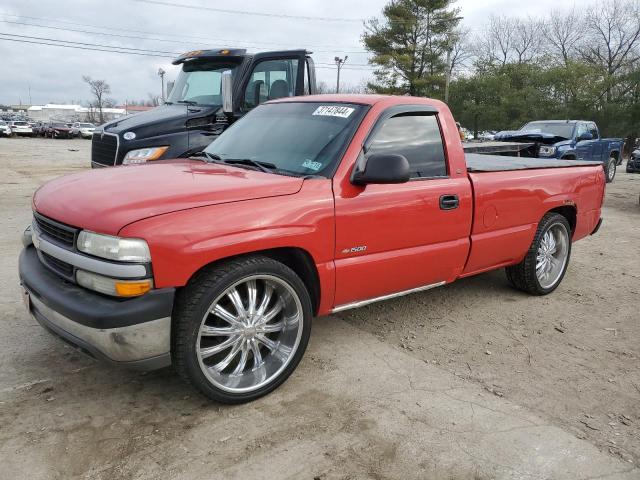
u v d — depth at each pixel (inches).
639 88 1414.9
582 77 1493.6
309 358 146.2
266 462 102.9
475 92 1696.6
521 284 200.1
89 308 105.0
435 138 158.6
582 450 110.0
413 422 117.5
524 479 101.1
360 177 133.1
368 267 139.9
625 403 129.0
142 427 112.6
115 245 103.7
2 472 97.6
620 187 569.3
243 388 121.2
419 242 151.6
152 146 278.5
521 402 127.6
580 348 159.5
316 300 135.6
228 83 280.5
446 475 101.4
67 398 122.1
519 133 539.8
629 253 275.9
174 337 111.3
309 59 306.3
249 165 144.7
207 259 109.7
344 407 122.5
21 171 642.8
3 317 164.1
